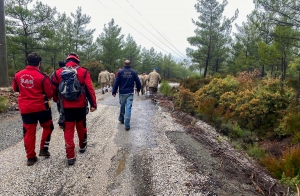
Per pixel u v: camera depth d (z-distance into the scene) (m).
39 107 3.39
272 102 6.44
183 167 3.64
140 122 6.37
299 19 9.83
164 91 13.46
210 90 9.33
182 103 8.76
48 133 3.69
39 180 3.09
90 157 3.87
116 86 5.57
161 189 2.99
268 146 5.62
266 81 8.45
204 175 3.45
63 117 3.54
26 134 3.44
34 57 3.36
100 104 9.04
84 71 3.61
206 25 25.22
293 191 3.41
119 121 6.32
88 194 2.84
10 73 15.53
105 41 30.28
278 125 6.04
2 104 7.12
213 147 4.88
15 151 4.04
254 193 3.16
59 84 3.46
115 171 3.44
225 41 25.56
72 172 3.34
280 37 10.59
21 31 18.25
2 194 2.75
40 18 18.08
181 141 4.98
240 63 23.72
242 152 5.14
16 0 17.70
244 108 6.74
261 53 13.50
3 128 5.36
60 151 4.05
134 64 43.31
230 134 6.16
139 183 3.13
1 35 10.17
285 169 3.94
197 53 26.50
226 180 3.41
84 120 3.83
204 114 7.54
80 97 3.51
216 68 28.81
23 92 3.34
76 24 27.48
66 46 22.06
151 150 4.29
